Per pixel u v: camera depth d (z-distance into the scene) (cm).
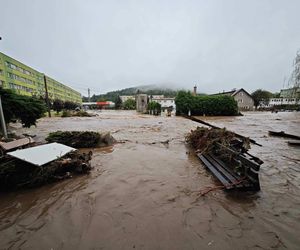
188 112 2842
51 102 4138
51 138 689
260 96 6306
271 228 243
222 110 2811
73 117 2569
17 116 771
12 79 4428
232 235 229
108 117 2544
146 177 416
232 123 1662
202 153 577
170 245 212
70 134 713
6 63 4206
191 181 395
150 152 641
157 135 1006
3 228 246
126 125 1512
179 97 2898
